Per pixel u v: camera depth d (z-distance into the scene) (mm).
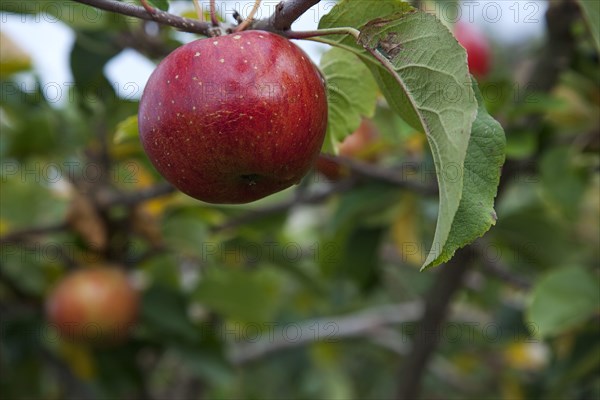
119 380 3139
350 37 1398
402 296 4676
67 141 2910
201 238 2893
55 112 2900
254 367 4430
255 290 3047
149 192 2697
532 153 2777
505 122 2586
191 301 3107
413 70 1281
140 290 3055
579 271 2559
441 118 1236
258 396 4633
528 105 2492
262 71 1297
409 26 1262
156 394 4047
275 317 3777
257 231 3178
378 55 1314
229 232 3160
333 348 3900
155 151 1367
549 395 3180
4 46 2756
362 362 4867
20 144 2908
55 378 3750
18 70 2793
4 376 3365
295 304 4152
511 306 3568
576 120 2951
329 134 1743
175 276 3227
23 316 3146
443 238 1159
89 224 2805
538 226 3084
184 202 3025
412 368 3014
